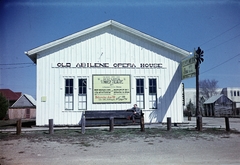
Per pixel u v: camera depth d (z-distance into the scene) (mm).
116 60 18547
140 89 18625
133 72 18625
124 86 18391
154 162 8070
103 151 9625
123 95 18312
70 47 18219
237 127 18000
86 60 18266
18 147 10438
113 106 18156
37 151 9664
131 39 18875
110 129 14977
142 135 13453
